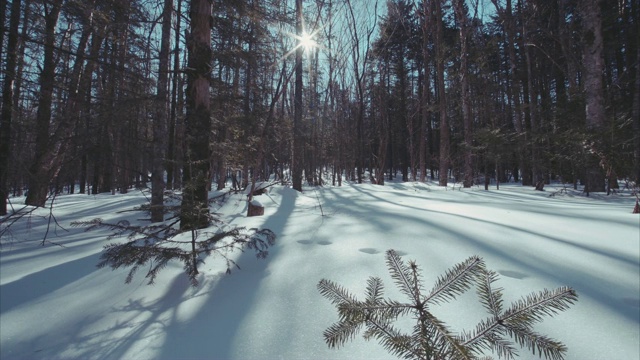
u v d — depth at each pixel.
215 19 6.61
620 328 1.76
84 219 7.04
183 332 1.84
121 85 5.09
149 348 1.70
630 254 2.96
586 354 1.54
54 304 2.28
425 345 0.86
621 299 2.11
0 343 1.81
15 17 5.45
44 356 1.68
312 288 2.34
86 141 4.84
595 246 3.21
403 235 3.72
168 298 2.31
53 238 4.94
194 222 2.68
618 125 7.08
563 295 0.87
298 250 3.29
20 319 2.07
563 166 8.67
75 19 5.84
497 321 0.92
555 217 4.62
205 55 4.98
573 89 8.94
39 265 3.29
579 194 8.44
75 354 1.68
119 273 2.83
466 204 6.59
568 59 11.88
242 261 3.03
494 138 11.09
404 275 1.02
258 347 1.65
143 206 2.66
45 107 5.45
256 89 8.59
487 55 14.35
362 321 0.97
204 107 4.88
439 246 3.28
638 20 15.13
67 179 4.88
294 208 6.72
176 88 7.53
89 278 2.77
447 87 19.11
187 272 2.54
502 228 3.99
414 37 24.78
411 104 29.78
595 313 1.93
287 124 12.93
